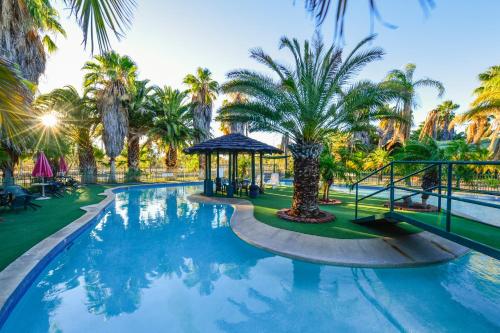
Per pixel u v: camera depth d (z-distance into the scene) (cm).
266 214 816
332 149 1287
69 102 1370
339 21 122
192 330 334
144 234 699
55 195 1142
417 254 523
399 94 682
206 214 940
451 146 901
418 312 375
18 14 630
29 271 396
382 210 890
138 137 2031
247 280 459
